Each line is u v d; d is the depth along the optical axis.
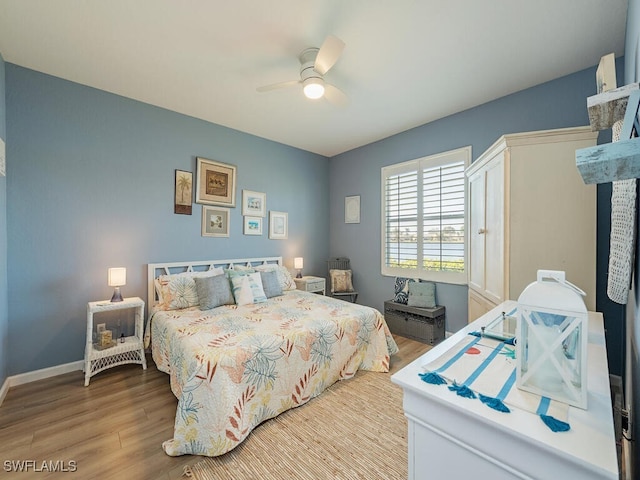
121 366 2.73
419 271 3.75
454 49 2.17
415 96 2.89
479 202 2.73
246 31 1.98
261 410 1.87
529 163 2.04
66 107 2.59
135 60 2.31
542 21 1.88
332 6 1.76
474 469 0.68
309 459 1.60
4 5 1.74
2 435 1.77
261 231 4.06
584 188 1.91
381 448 1.68
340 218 4.82
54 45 2.13
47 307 2.51
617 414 1.26
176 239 3.27
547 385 0.73
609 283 1.24
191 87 2.73
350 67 2.40
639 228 1.00
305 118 3.45
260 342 1.97
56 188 2.54
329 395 2.25
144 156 3.04
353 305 2.98
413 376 0.85
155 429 1.83
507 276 2.12
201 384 1.67
